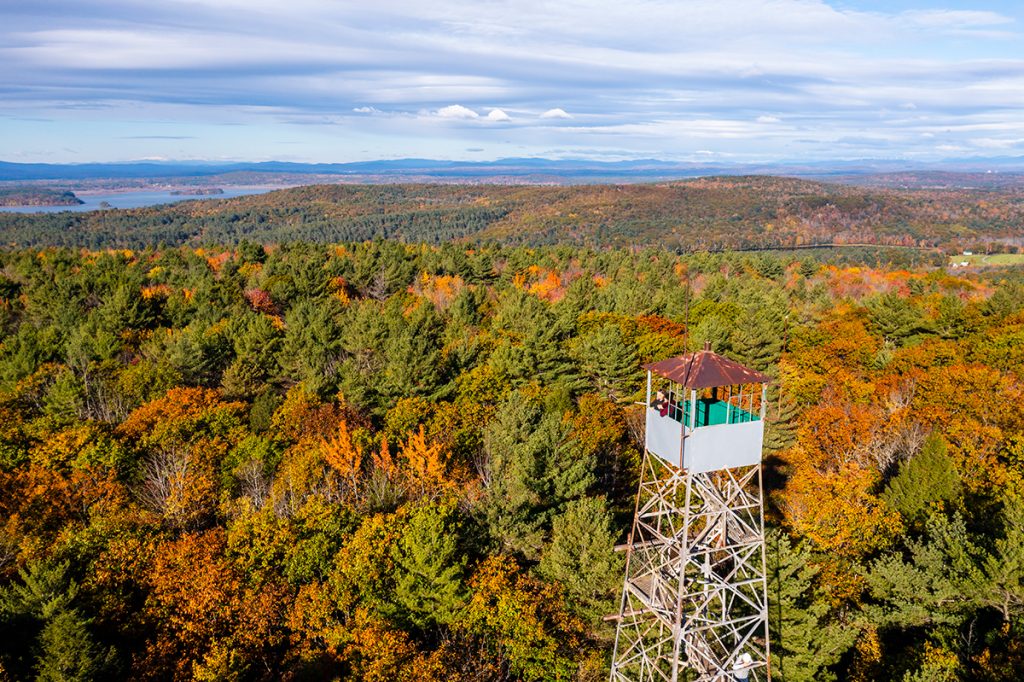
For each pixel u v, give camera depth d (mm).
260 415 43938
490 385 51125
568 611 25672
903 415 43000
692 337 59562
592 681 23406
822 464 42062
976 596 23938
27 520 30812
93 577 26109
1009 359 54125
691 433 17297
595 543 26328
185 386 51031
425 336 58906
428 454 35250
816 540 30172
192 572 26125
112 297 68562
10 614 23406
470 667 24141
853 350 58250
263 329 57125
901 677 23062
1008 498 29750
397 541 27781
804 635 23609
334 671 24188
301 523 30156
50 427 39688
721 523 19312
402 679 22359
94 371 51188
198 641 23672
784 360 56312
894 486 33094
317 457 35406
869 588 28938
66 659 21062
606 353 53875
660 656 21406
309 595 25547
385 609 25250
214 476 35469
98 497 33062
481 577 26250
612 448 40031
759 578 19344
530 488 31438
